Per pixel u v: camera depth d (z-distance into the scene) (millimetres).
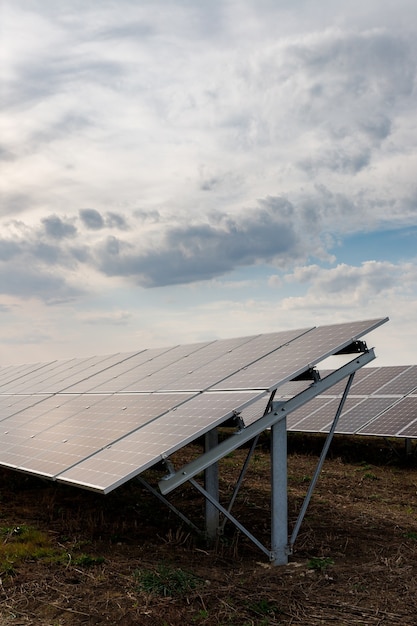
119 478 8938
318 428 22719
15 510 13648
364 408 23312
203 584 8914
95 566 9570
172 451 9250
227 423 11586
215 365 13297
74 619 7801
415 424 20219
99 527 12047
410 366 26188
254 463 20734
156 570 9383
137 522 12648
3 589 8719
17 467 11852
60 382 19953
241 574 9445
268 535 11820
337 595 8641
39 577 9141
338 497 15703
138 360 18453
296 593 8680
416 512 14188
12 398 20547
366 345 10852
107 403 14148
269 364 11367
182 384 12938
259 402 20141
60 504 14242
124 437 10969
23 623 7703
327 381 10523
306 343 11703
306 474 19188
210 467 11594
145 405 12531
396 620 7820
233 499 11945
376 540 11477
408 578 9289
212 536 11398
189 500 14906
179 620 7699
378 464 21266
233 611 8016
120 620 7730
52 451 12031
